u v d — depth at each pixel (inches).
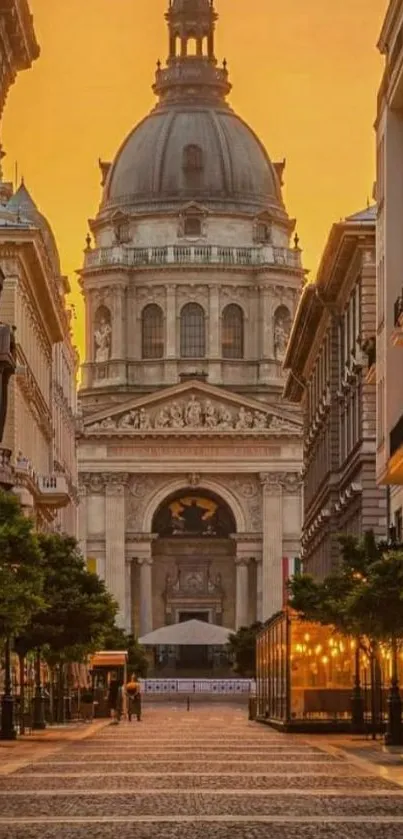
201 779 1507.1
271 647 3302.2
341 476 4347.9
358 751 2047.2
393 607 2092.8
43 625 2876.5
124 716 4185.5
